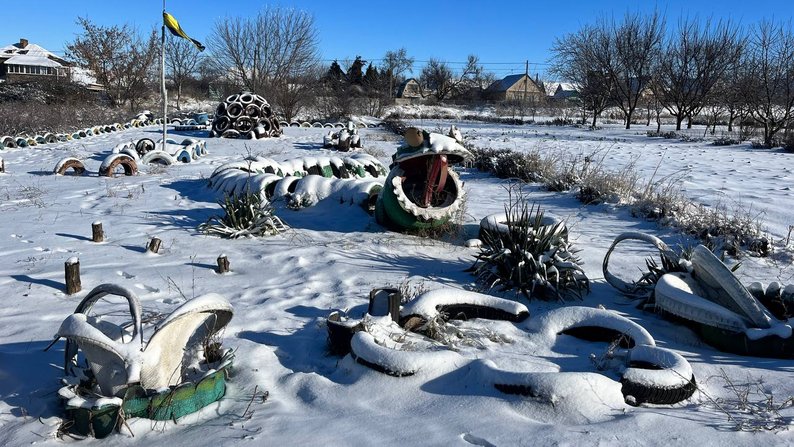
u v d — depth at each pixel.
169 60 51.25
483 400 4.04
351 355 4.67
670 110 40.03
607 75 41.47
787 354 4.90
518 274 6.49
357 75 78.56
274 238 8.78
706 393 4.30
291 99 39.00
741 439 3.56
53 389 4.29
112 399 3.73
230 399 4.19
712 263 5.40
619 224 10.33
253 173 12.00
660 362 4.34
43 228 9.35
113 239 8.72
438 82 78.25
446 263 7.71
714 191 13.19
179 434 3.77
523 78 79.38
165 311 5.87
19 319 5.66
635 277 7.37
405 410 4.02
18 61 67.31
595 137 32.19
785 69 29.89
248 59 44.09
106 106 47.25
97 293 4.20
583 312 5.38
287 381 4.45
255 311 5.89
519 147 24.50
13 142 21.61
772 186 13.95
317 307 6.05
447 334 5.25
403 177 8.70
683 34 37.53
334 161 13.53
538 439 3.54
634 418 3.76
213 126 27.08
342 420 3.88
